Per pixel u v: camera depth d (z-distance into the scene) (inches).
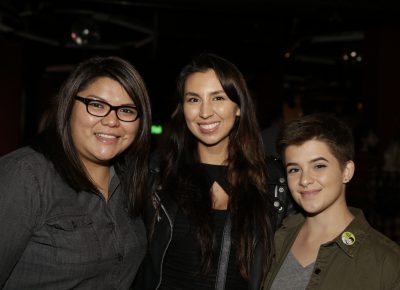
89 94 58.7
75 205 58.4
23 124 370.9
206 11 268.4
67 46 428.1
